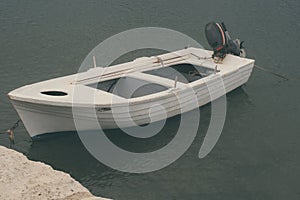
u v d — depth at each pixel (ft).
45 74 73.20
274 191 40.27
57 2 134.82
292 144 49.03
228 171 43.42
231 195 39.50
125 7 129.08
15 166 24.36
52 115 44.65
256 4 133.80
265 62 80.02
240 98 61.21
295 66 77.66
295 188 40.78
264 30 104.83
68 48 88.94
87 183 40.91
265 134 51.31
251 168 44.09
